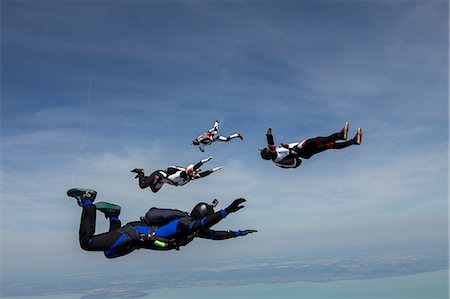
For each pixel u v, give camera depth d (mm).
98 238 5527
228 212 5434
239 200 5434
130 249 5758
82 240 5438
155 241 5621
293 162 7242
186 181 6188
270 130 6922
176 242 5859
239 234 6602
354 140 6695
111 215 5883
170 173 6262
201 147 7645
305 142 6902
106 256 5738
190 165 6137
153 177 6270
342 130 6609
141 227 5809
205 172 6242
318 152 6961
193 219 5961
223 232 6500
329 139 6758
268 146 7094
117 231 5668
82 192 5617
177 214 5824
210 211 5980
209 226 5543
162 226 5805
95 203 5828
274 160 7211
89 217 5500
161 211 5836
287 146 7141
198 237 6281
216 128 7727
